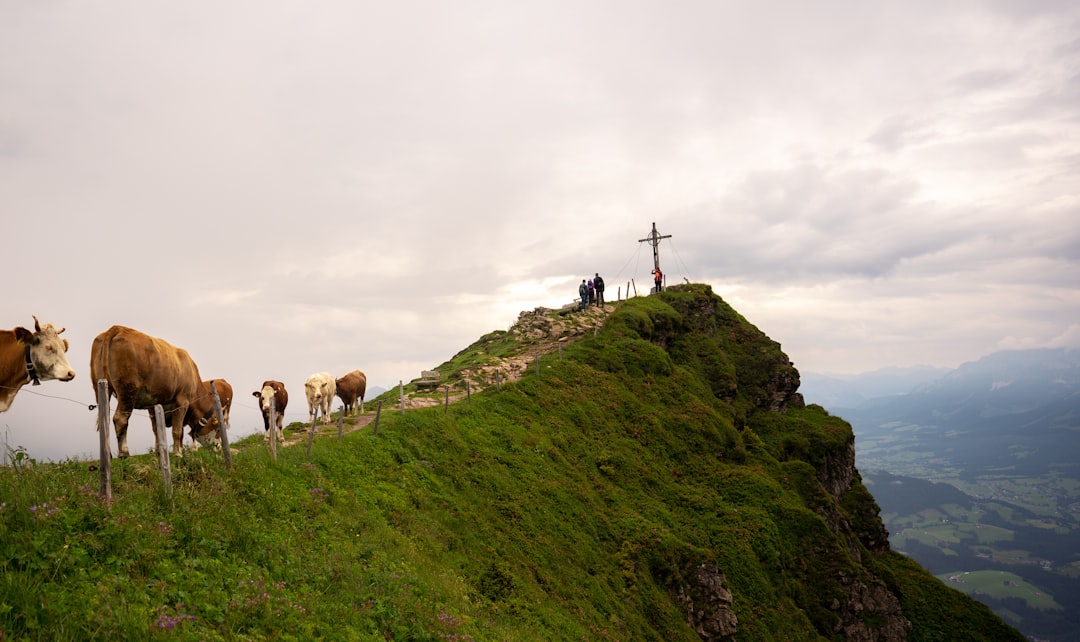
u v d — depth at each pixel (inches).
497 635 903.1
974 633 2079.2
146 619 492.1
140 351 772.6
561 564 1275.8
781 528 1838.1
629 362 2208.4
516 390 1819.6
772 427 2477.9
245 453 910.4
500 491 1358.3
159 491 669.3
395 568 887.7
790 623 1595.7
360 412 1579.7
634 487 1718.8
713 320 2866.6
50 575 498.3
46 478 603.5
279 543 748.0
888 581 2160.4
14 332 697.0
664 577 1462.8
